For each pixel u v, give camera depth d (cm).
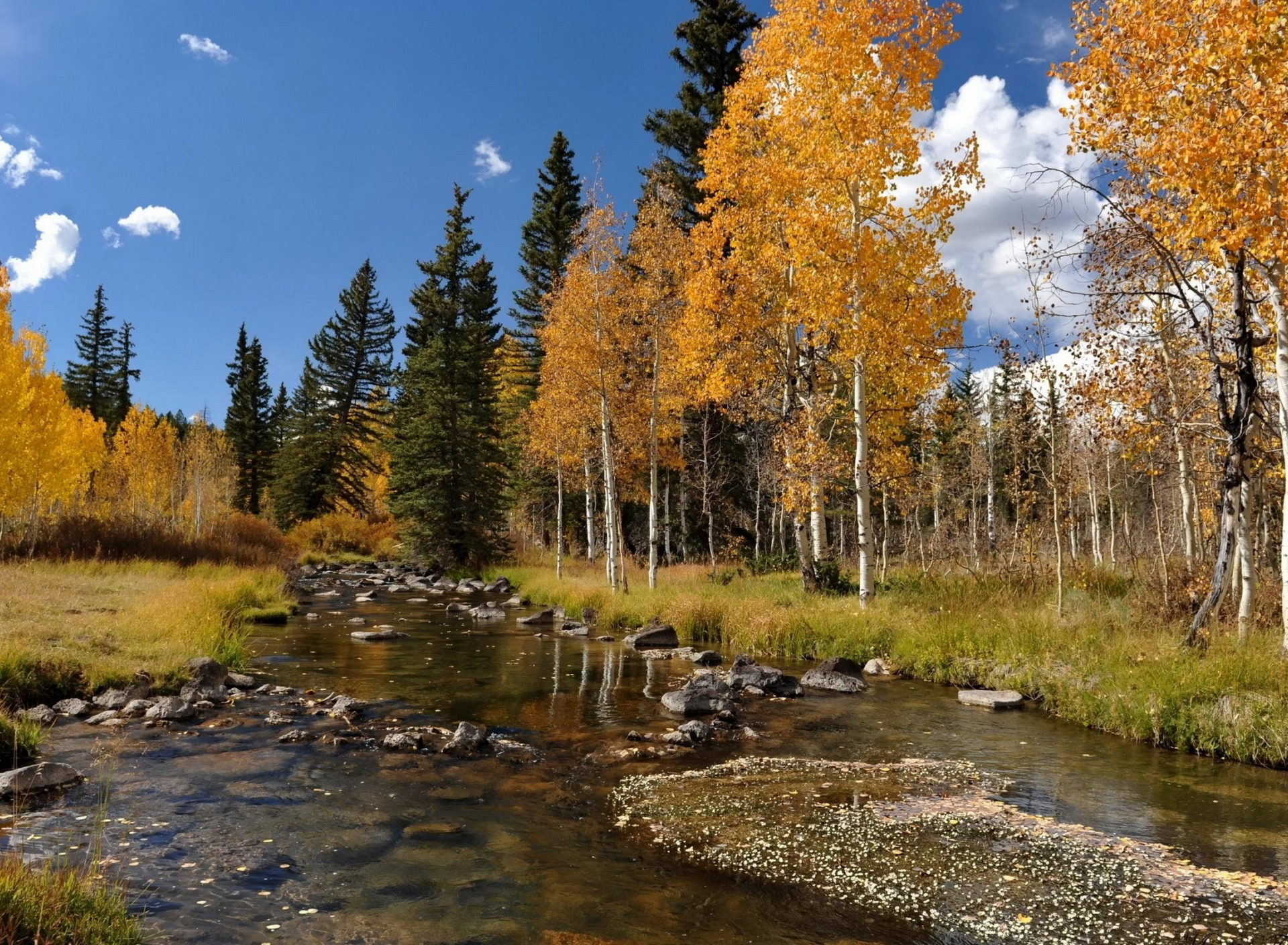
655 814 672
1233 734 855
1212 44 904
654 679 1308
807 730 980
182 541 2691
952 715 1061
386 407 6041
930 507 3488
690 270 2158
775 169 1622
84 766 759
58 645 1119
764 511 3512
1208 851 592
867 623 1493
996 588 1683
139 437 4678
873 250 1508
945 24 1463
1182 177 900
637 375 2397
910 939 458
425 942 445
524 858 575
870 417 1739
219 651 1313
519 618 2142
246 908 479
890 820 656
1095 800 713
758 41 1727
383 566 4453
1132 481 2402
